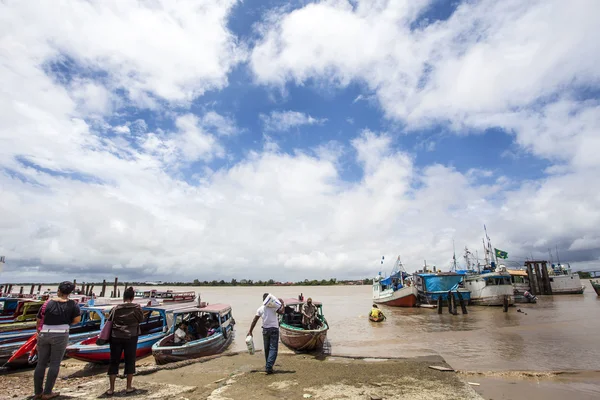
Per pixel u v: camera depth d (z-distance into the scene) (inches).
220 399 292.4
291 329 568.1
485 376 454.0
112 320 305.4
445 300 1485.0
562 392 394.9
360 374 369.7
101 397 294.7
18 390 394.0
